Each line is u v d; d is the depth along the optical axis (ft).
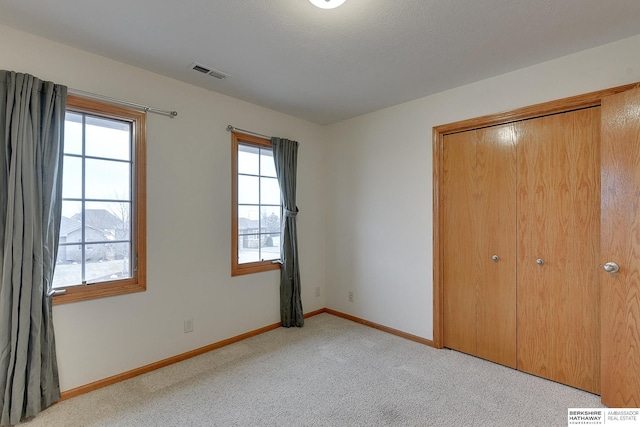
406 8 5.45
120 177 7.67
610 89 6.56
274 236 11.19
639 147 5.82
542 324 7.59
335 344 9.63
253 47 6.79
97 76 7.14
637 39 6.32
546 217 7.52
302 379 7.57
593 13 5.61
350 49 6.87
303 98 9.86
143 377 7.64
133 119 7.71
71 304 6.79
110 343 7.34
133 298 7.70
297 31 6.18
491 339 8.45
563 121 7.29
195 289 8.87
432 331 9.52
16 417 5.75
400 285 10.36
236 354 8.94
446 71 7.97
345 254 12.12
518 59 7.34
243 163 10.30
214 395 6.88
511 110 7.95
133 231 7.81
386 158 10.77
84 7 5.44
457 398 6.75
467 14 5.63
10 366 5.76
